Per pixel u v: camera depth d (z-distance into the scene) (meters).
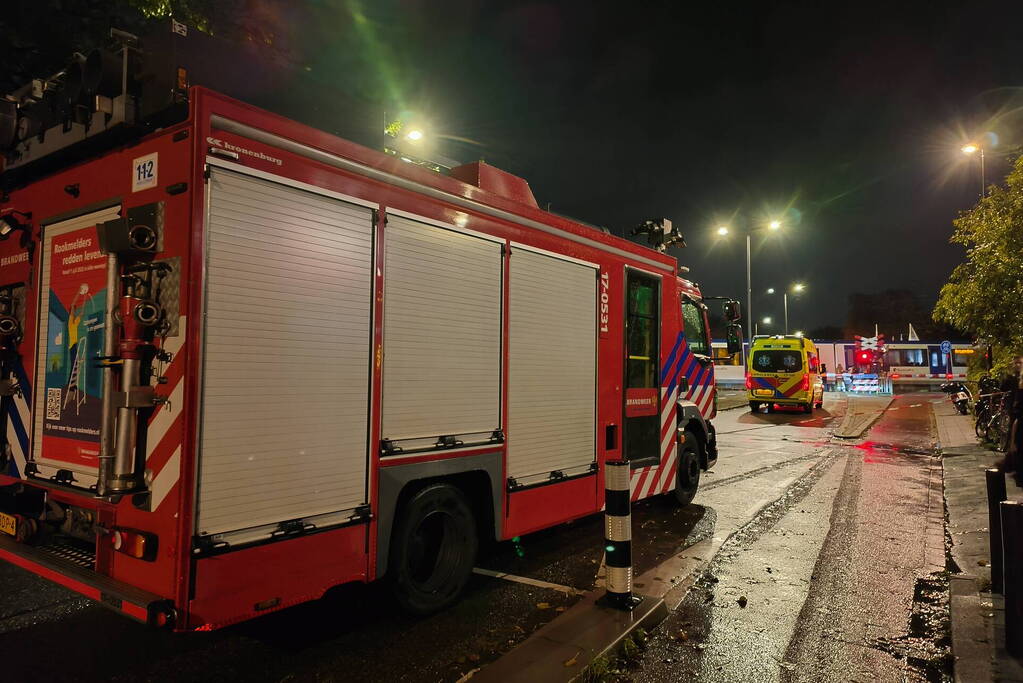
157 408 3.12
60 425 3.80
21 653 3.85
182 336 3.03
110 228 3.18
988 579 4.98
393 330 4.02
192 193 3.06
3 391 4.18
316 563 3.54
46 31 6.07
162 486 3.07
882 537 6.54
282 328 3.40
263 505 3.29
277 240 3.40
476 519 4.86
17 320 4.23
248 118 3.32
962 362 47.62
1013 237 8.32
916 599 4.82
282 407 3.38
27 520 3.85
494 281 4.85
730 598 4.82
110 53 3.45
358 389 3.79
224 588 3.11
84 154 3.75
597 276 6.06
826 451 13.27
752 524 7.06
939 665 3.74
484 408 4.70
